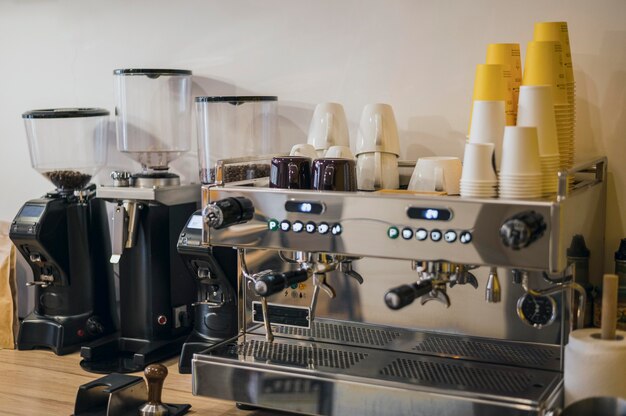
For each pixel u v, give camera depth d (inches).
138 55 87.7
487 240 50.9
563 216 49.7
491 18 69.0
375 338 63.4
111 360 78.8
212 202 59.0
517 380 55.3
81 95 92.3
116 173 79.4
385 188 63.7
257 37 80.4
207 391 61.0
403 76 73.4
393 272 62.4
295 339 66.0
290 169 59.0
